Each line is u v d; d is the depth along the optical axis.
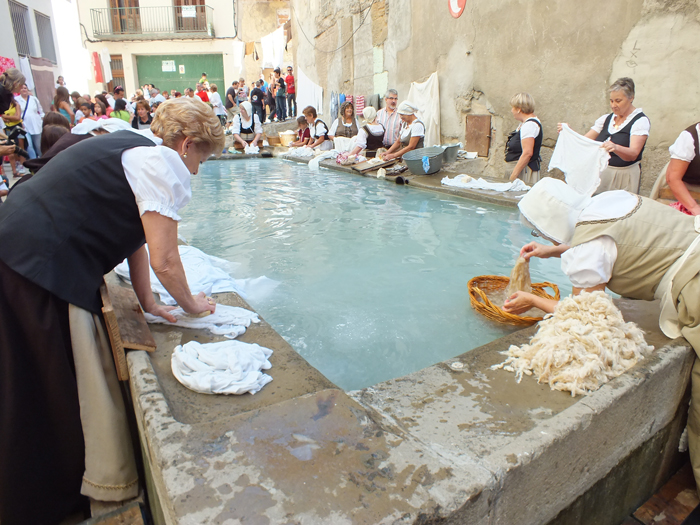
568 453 1.35
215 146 1.76
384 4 9.89
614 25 5.32
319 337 2.37
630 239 1.83
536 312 2.50
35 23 14.93
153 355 1.77
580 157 4.46
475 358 1.73
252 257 3.63
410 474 1.10
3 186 5.01
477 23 7.29
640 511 1.86
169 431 1.25
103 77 23.91
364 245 3.90
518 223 4.45
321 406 1.37
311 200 5.84
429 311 2.65
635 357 1.63
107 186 1.56
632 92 4.09
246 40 23.94
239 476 1.09
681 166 2.90
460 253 3.66
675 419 1.86
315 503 1.01
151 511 1.71
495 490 1.12
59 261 1.49
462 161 7.52
